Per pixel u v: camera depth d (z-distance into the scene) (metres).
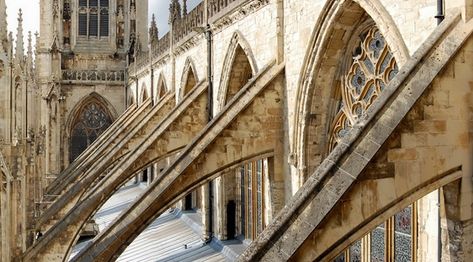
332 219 19.00
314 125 34.94
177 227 61.12
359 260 32.25
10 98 46.12
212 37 51.97
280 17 37.25
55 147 110.88
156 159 50.47
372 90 30.94
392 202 20.03
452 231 22.66
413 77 20.91
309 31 33.25
